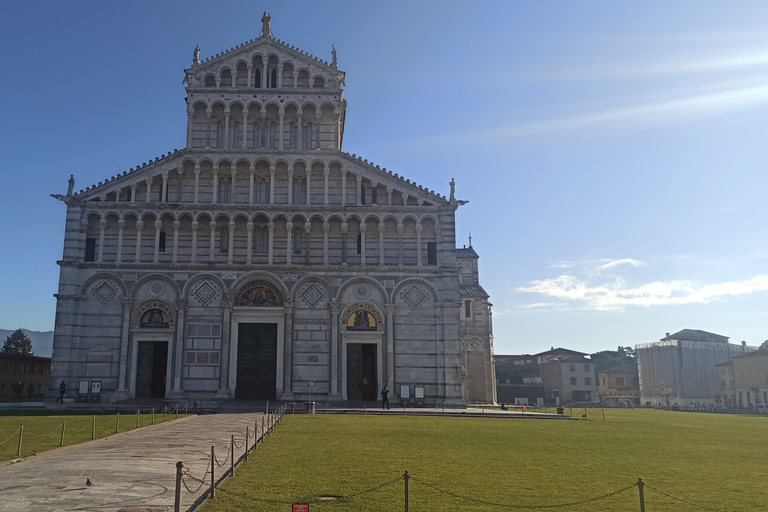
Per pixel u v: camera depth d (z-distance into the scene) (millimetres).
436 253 68938
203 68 70875
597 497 20297
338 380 65188
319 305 66562
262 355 65750
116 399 62188
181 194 68250
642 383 165375
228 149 68625
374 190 70375
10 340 132125
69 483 21594
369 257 68500
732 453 33438
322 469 24688
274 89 70938
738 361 152250
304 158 69312
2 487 20953
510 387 143375
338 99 71625
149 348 64688
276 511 18016
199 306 65375
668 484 23312
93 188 66688
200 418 47781
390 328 66312
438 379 66062
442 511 18391
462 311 107625
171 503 18828
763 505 19969
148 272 65250
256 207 67500
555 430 45531
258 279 66438
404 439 35688
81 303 64250
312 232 68562
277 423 44500
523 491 21359
